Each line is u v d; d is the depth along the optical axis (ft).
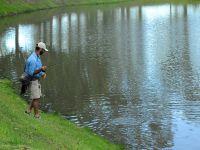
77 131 95.25
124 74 163.02
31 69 81.15
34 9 465.47
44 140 71.72
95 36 281.74
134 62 188.34
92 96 132.05
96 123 107.14
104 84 147.23
